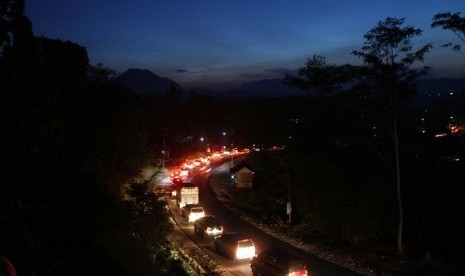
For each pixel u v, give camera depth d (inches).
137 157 2409.0
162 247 1071.0
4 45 823.7
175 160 3663.9
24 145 1100.5
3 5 804.0
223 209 1828.2
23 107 1127.0
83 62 1483.8
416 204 1288.1
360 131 1229.7
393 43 1045.2
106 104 2046.0
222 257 1126.4
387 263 1031.6
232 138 4384.8
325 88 1411.2
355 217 1214.9
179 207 1843.0
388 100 1111.0
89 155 1786.4
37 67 1082.7
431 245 1215.6
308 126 1449.3
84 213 802.8
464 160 1360.7
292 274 863.1
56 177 1021.2
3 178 925.8
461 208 1267.2
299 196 1417.3
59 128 1393.9
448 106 1066.1
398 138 1175.0
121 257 717.9
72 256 628.7
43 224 693.9
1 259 432.5
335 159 1332.4
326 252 1151.0
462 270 965.8
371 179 1256.8
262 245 1241.4
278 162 1605.6
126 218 1004.6
